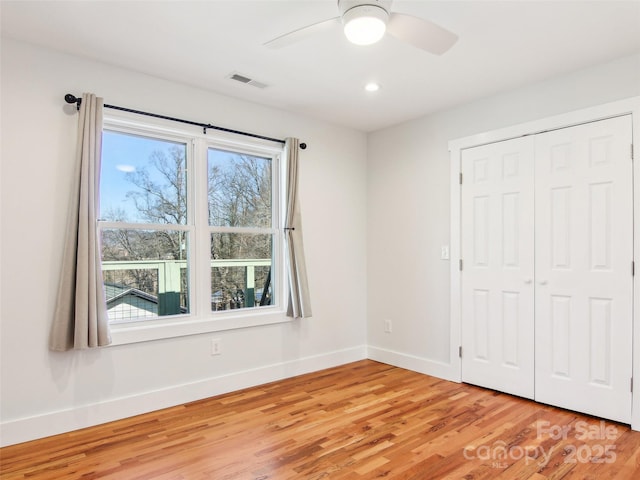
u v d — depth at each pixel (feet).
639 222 8.56
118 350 9.21
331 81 10.16
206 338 10.62
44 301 8.32
